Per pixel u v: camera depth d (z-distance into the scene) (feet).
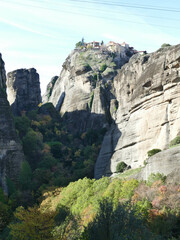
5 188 254.47
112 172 263.49
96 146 319.47
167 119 218.38
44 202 214.48
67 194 197.77
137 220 90.43
